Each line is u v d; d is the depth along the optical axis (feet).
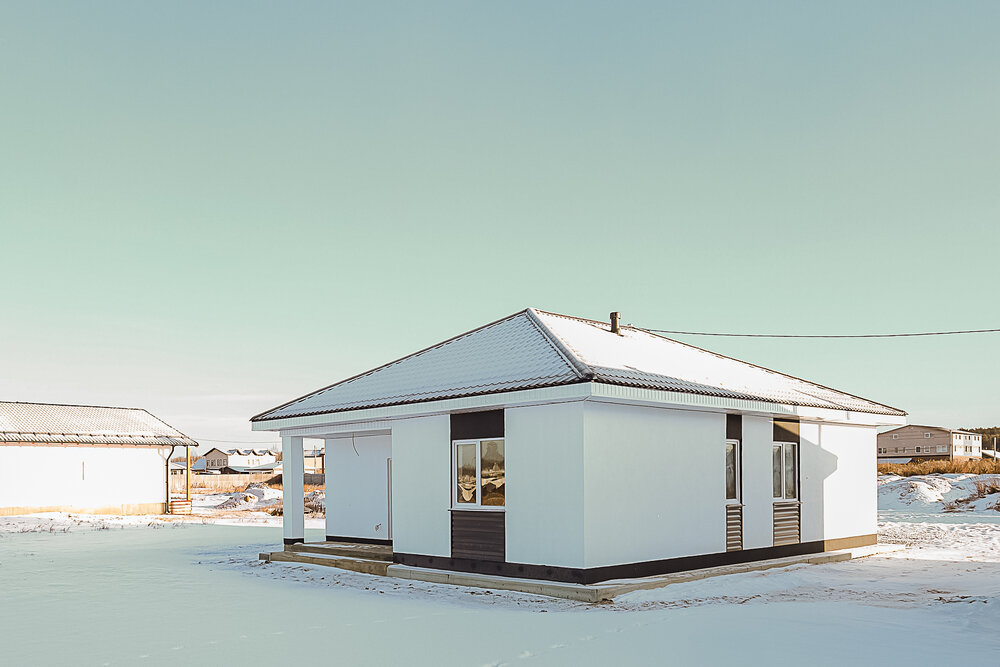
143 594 42.50
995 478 123.44
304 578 49.39
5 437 107.55
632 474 43.98
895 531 74.90
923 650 27.07
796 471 55.62
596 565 41.65
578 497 41.57
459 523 47.42
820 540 56.54
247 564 57.31
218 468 360.28
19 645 29.40
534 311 55.57
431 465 49.42
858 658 26.04
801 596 39.68
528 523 43.75
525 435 44.29
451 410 47.03
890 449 315.78
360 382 58.70
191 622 33.83
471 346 54.95
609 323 59.72
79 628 32.65
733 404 48.08
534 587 41.81
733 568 47.96
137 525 100.63
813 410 54.19
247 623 33.50
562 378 41.60
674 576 44.01
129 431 122.83
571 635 30.32
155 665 26.21
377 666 25.79
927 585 42.73
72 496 114.01
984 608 33.58
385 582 47.26
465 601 39.78
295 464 61.67
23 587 45.55
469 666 25.70
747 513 51.16
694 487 47.60
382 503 60.59
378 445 61.36
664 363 51.55
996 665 25.09
